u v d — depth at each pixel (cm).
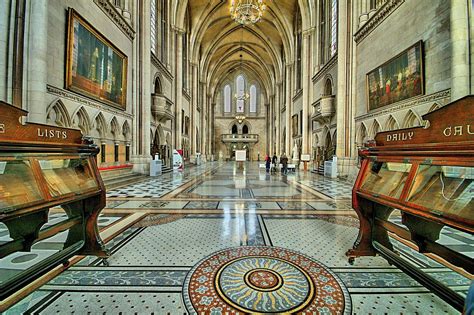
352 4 1073
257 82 3888
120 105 958
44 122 527
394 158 236
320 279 228
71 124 663
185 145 2159
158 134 1495
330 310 181
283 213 482
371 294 204
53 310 178
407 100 712
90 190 255
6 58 493
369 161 289
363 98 993
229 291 206
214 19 2427
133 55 1091
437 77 609
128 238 337
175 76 1786
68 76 641
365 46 973
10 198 173
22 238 212
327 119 1390
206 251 293
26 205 179
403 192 211
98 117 816
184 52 2172
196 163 2408
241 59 3516
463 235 345
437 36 609
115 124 923
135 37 1096
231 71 3841
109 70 866
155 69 1375
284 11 2166
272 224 409
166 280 224
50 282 219
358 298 197
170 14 1702
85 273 238
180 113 1820
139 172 1112
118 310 179
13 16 495
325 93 1459
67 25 643
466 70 493
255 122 3884
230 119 3900
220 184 930
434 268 249
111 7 877
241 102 3878
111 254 283
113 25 912
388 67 804
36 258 260
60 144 235
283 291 207
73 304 186
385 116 821
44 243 303
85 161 282
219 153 3872
